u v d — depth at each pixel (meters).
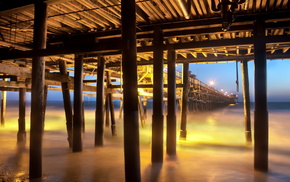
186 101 10.17
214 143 10.02
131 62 4.20
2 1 5.50
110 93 11.75
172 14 6.02
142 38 6.94
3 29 6.87
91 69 12.73
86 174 5.82
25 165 6.40
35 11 5.16
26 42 8.21
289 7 5.43
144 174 5.87
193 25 6.28
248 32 7.16
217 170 6.23
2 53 5.20
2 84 7.78
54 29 7.20
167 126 7.25
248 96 9.67
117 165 6.55
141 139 11.02
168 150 7.26
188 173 5.96
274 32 7.30
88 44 4.50
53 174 5.77
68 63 10.97
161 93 6.54
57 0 5.06
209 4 5.45
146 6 5.60
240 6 5.49
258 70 5.62
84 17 6.42
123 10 4.29
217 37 7.69
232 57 9.51
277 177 5.64
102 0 5.40
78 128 7.77
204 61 10.13
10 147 8.73
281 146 9.84
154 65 6.61
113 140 10.46
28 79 8.33
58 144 9.43
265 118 5.60
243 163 6.90
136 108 4.23
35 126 5.02
